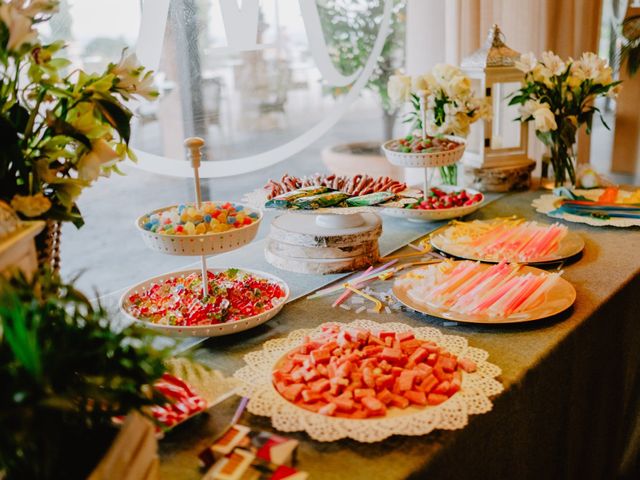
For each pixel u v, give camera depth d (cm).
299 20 225
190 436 100
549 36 278
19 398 69
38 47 105
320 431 98
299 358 116
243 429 94
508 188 236
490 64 216
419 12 246
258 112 218
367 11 246
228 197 222
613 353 160
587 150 312
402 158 193
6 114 106
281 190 167
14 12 98
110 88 114
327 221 169
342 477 90
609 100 357
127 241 205
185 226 127
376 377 108
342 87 244
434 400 104
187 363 120
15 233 90
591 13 294
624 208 204
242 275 152
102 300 152
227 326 126
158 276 149
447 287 146
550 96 220
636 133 353
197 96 199
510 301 139
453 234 186
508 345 127
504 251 171
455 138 206
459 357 119
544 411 128
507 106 238
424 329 131
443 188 223
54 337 80
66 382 78
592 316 142
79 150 112
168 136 195
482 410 103
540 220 206
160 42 181
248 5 204
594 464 163
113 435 84
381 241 190
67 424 80
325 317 141
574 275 163
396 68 273
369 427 98
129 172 200
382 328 132
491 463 111
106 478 74
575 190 230
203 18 196
